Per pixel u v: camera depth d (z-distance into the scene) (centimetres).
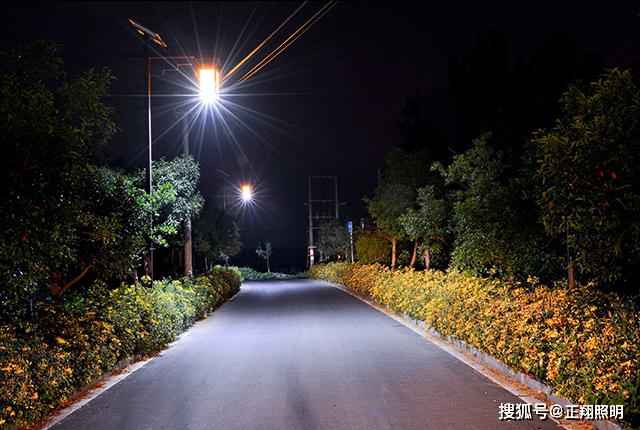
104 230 1059
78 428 779
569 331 874
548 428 721
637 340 730
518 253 1365
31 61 885
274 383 1001
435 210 2283
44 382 814
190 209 1941
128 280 1747
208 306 2211
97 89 928
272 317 2070
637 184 764
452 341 1371
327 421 773
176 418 810
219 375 1084
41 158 788
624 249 853
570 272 1198
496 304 1177
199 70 1778
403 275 2258
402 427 738
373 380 1000
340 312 2173
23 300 1021
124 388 998
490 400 855
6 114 762
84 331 1028
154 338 1339
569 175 785
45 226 810
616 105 771
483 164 1535
